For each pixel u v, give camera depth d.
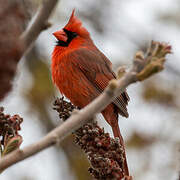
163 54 4.68
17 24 3.97
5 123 5.64
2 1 3.87
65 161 13.12
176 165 12.02
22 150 4.22
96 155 6.53
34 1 7.55
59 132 4.31
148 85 13.76
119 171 6.38
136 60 4.63
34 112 13.47
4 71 3.91
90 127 6.90
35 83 13.67
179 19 14.23
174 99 13.62
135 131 12.91
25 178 11.94
